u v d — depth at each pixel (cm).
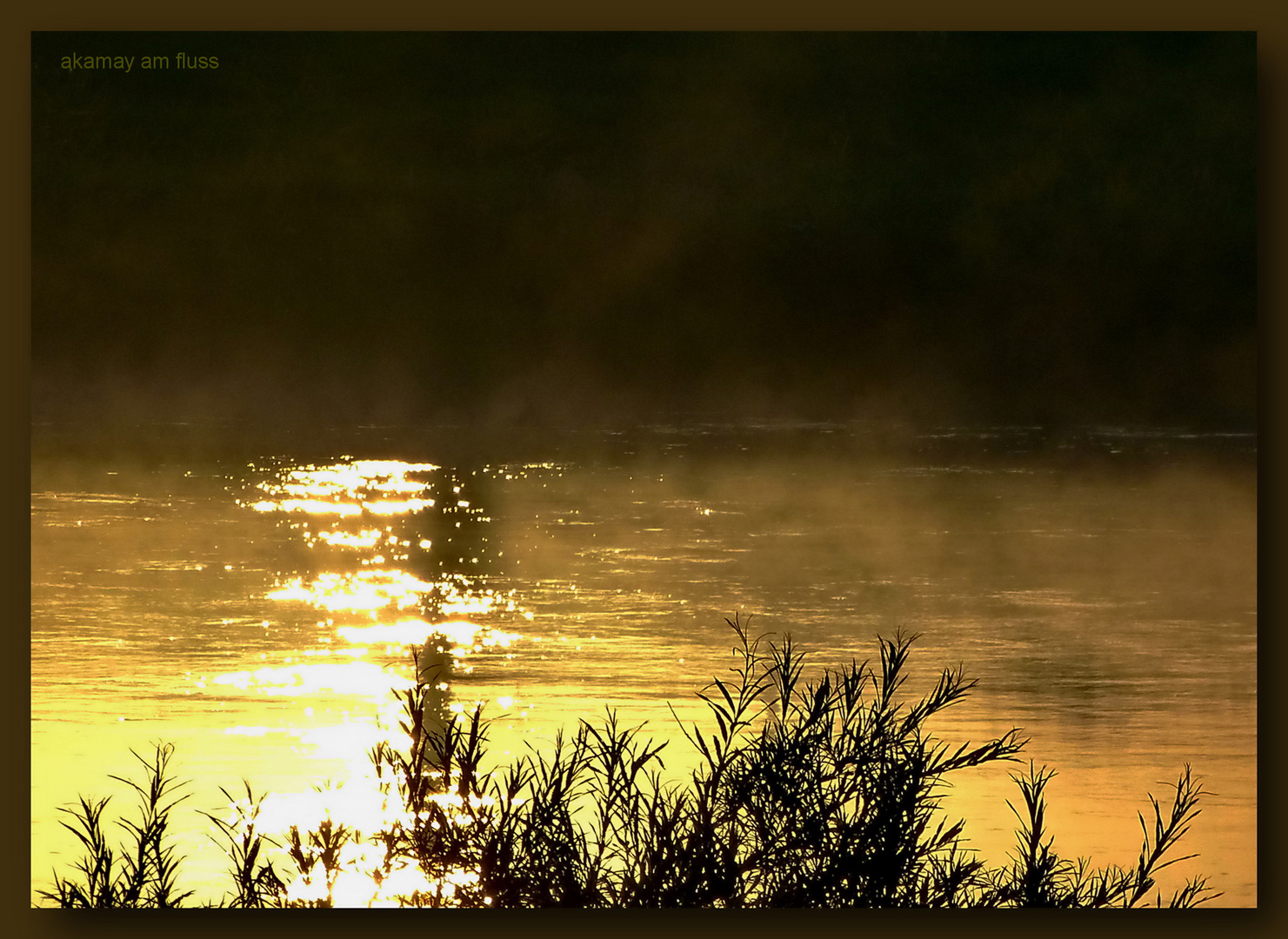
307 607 1148
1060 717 716
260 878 265
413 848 252
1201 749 639
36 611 1098
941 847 253
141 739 629
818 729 261
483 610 1144
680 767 329
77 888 261
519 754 482
